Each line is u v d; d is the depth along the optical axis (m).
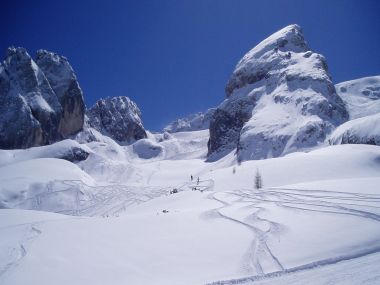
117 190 105.81
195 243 29.78
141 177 143.38
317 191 44.94
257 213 37.50
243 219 35.50
